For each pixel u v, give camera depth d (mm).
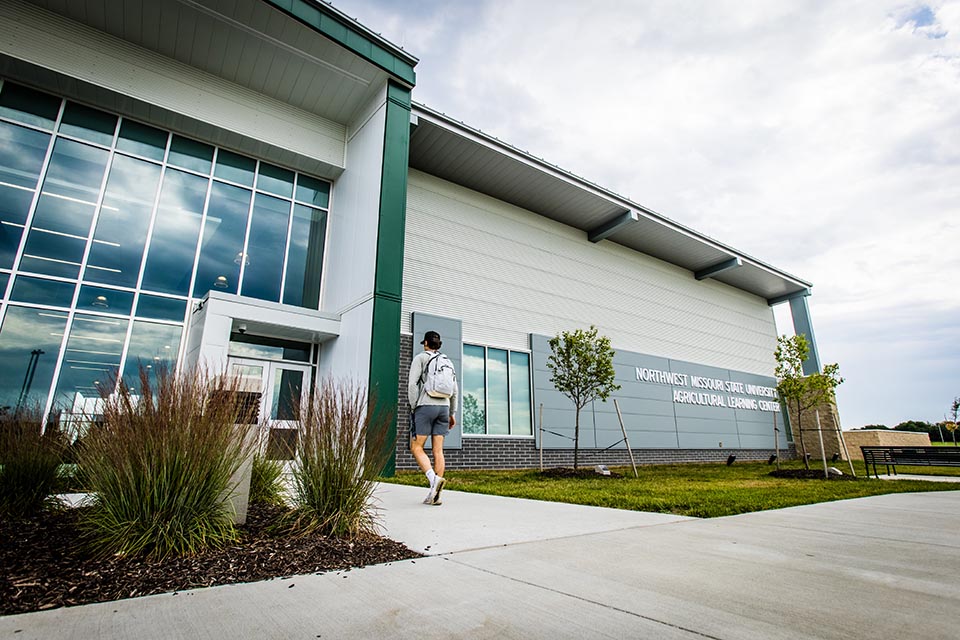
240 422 2764
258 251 9688
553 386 12648
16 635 1295
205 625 1412
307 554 2287
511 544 2592
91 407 2564
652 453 14398
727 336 18562
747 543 2629
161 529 2166
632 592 1752
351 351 8812
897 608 1567
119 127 8664
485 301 12062
